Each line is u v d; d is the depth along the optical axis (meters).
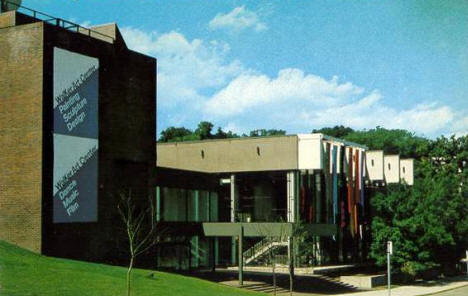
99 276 27.64
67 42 35.50
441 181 61.03
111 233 38.41
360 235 63.19
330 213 60.25
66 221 34.66
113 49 39.09
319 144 56.19
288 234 42.59
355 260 66.38
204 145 61.88
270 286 44.31
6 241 33.19
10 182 34.16
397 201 53.56
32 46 34.16
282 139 57.81
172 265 49.97
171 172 51.44
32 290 22.48
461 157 81.62
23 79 34.28
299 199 57.31
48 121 33.91
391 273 52.97
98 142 37.50
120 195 37.72
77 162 35.72
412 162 73.62
